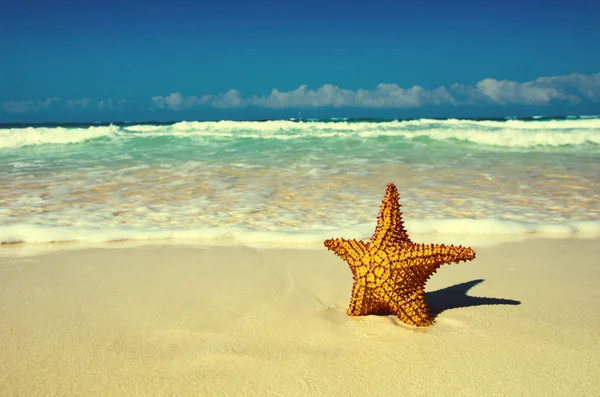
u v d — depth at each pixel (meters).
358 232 1.10
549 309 0.70
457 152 2.61
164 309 0.70
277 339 0.60
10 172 1.94
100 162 2.24
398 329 0.63
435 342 0.59
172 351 0.58
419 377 0.52
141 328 0.64
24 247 1.02
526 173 1.93
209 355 0.56
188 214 1.27
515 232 1.13
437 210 1.32
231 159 2.31
